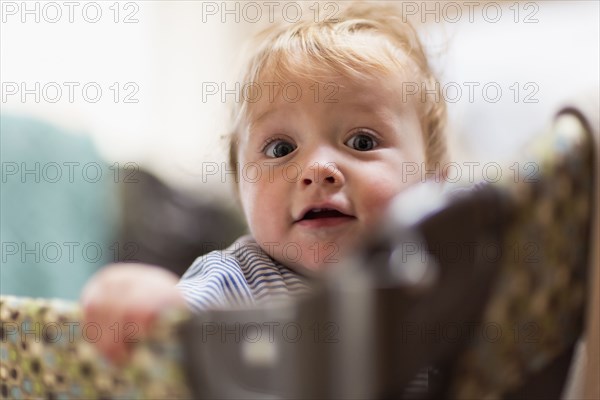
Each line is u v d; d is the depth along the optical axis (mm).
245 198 856
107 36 2193
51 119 1771
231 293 690
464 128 1688
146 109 2287
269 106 815
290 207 759
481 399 420
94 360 405
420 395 398
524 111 1715
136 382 385
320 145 782
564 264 409
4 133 1640
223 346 358
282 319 357
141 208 1866
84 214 1736
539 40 1941
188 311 366
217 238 1855
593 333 424
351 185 750
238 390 358
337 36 862
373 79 814
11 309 450
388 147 800
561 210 395
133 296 385
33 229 1621
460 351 397
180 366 365
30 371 444
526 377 437
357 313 351
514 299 404
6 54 1956
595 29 1888
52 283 1624
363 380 353
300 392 354
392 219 370
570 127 402
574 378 463
